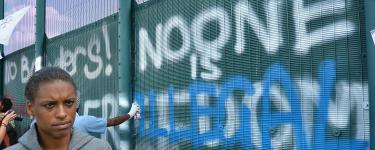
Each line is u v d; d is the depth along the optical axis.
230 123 11.12
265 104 10.60
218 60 11.45
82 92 15.88
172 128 12.25
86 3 15.72
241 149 10.88
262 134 10.59
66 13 16.98
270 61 10.59
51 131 4.27
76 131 4.58
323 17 9.97
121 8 13.33
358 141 9.43
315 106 9.98
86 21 15.71
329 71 9.83
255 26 10.84
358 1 9.57
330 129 9.77
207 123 11.52
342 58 9.70
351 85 9.56
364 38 9.44
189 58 12.02
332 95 9.78
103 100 14.59
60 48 17.39
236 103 11.03
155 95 12.74
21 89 20.45
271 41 10.58
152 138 12.72
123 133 13.08
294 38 10.29
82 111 15.85
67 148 4.46
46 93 4.18
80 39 16.06
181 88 12.13
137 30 13.36
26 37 20.00
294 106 10.22
